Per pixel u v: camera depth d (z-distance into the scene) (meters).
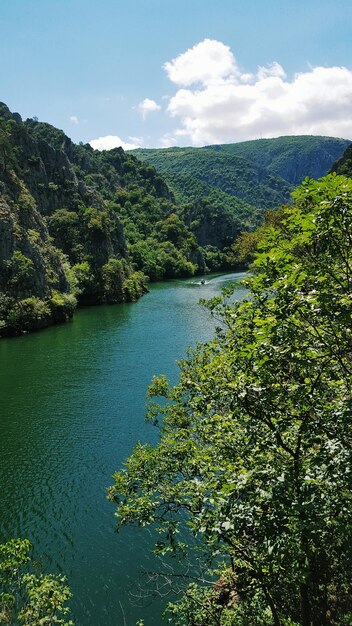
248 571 12.45
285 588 12.98
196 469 15.04
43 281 89.25
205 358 19.17
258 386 9.84
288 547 8.29
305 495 8.28
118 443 34.00
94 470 30.52
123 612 19.69
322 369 9.23
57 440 34.56
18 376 49.69
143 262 155.62
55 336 71.50
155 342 63.38
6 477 29.80
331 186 8.94
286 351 8.84
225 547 11.27
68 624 12.30
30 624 11.61
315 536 8.38
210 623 14.78
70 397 43.00
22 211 99.62
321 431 9.27
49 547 23.45
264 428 10.73
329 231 8.74
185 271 168.88
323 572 12.38
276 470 9.30
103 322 81.94
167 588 20.80
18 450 33.16
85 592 20.67
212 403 12.98
